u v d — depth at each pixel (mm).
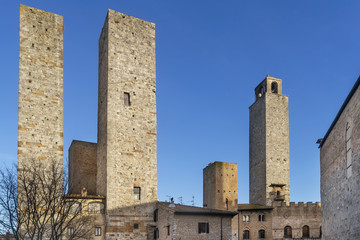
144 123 50500
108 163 46156
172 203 47750
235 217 70125
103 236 44094
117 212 45281
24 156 41656
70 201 39719
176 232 42500
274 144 80062
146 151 49688
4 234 32656
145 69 52406
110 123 47594
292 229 69125
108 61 49312
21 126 42312
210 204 73562
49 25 46812
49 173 39812
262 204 77812
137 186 47688
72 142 53125
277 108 82312
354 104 25906
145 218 47188
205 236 44125
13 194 33344
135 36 52562
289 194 78562
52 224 35562
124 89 49844
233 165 74938
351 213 26500
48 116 44188
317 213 70875
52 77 45531
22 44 44438
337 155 31688
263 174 78750
